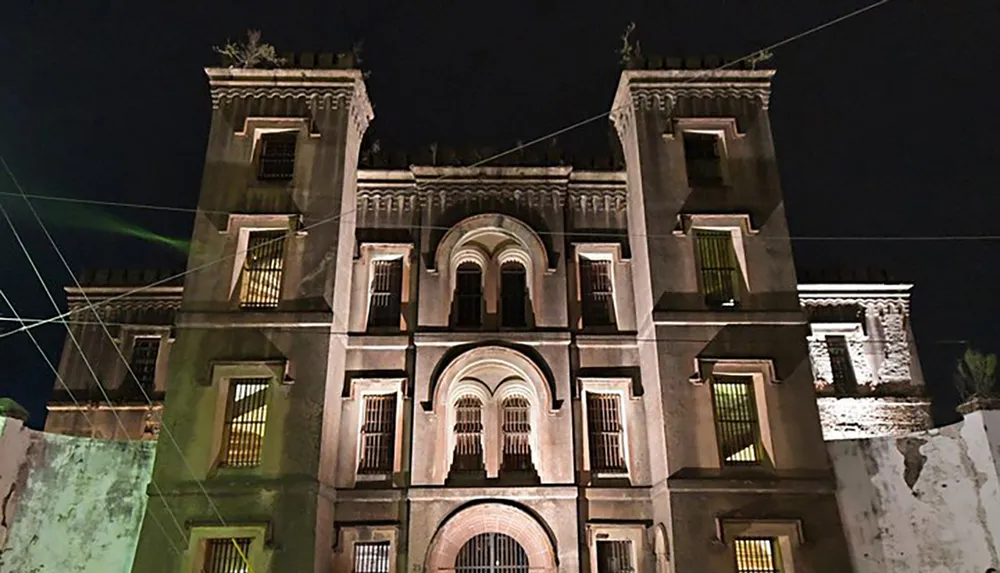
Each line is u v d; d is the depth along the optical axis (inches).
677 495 815.7
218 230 937.5
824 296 1213.7
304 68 1017.5
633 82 1022.4
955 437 828.6
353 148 1023.0
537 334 941.2
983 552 781.3
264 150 1002.7
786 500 820.0
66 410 1088.8
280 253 941.8
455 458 906.1
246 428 854.5
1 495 800.3
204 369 866.1
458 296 991.6
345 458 892.6
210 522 796.0
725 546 794.8
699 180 980.6
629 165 1033.5
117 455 871.1
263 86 1017.5
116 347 1131.3
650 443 896.9
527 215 1015.0
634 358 948.6
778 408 858.8
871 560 812.0
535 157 1052.5
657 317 894.4
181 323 887.1
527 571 857.5
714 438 842.2
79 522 834.2
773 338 891.4
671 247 934.4
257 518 797.2
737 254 947.3
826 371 1170.0
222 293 907.4
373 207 1029.2
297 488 807.1
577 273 997.2
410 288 979.3
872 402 1152.8
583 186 1045.2
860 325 1199.6
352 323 961.5
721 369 873.5
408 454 891.4
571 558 841.5
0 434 809.5
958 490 812.0
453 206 1019.9
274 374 858.1
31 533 812.0
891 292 1222.3
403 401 917.2
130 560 828.0
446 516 858.8
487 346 931.3
